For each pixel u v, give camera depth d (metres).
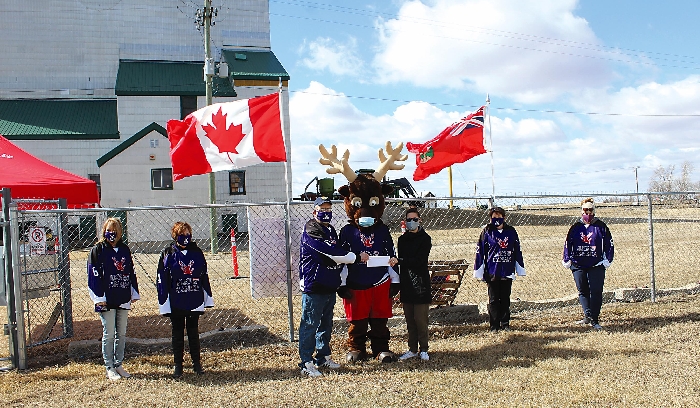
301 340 6.30
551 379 5.76
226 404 5.35
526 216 28.53
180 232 6.20
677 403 5.00
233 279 13.88
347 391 5.62
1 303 6.80
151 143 27.30
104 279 6.15
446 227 21.89
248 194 31.00
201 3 36.75
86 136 30.22
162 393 5.71
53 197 8.18
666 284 11.41
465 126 9.52
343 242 6.62
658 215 27.48
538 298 10.41
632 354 6.55
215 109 7.75
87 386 5.98
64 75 35.03
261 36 37.62
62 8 35.12
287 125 33.09
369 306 6.70
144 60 35.50
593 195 8.98
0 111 32.03
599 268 8.07
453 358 6.67
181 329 6.28
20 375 6.45
